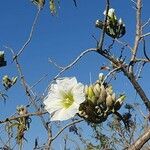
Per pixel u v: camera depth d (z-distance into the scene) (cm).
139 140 54
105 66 65
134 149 54
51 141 79
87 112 52
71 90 53
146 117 65
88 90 53
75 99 52
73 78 54
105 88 56
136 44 63
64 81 53
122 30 67
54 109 53
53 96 53
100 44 60
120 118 55
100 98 52
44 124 89
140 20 64
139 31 64
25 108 95
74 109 52
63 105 53
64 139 123
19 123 96
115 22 67
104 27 59
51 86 54
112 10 68
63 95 53
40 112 62
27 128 96
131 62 60
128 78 58
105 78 55
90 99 52
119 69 58
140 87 58
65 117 52
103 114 53
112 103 52
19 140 97
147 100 58
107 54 60
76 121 63
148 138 54
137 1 65
